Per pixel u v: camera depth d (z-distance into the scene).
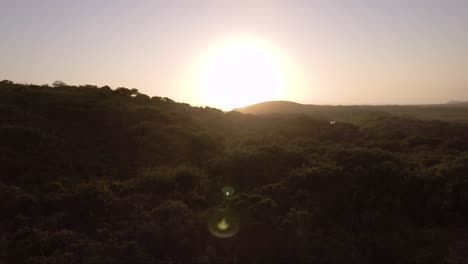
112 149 16.31
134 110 23.16
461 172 13.20
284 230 8.67
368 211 10.47
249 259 8.03
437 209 10.79
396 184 12.17
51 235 8.04
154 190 11.66
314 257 7.98
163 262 7.51
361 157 15.29
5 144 14.34
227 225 8.88
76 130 18.28
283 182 12.42
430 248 8.75
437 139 22.48
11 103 20.73
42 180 11.84
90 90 28.94
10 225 8.63
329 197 11.25
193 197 11.16
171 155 16.36
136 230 8.48
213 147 18.88
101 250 7.51
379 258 8.56
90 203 9.76
